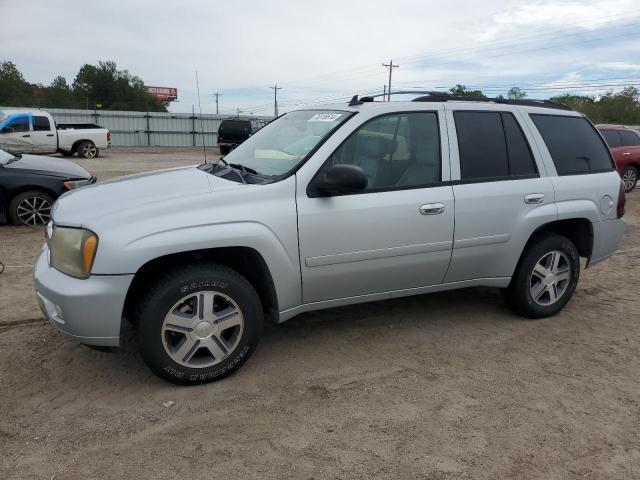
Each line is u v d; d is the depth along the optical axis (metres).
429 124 4.14
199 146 39.28
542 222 4.46
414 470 2.75
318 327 4.51
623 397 3.50
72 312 3.18
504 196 4.28
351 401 3.38
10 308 4.85
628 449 2.97
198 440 2.96
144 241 3.18
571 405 3.39
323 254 3.69
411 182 3.99
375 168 3.89
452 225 4.09
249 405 3.32
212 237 3.31
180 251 3.25
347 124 3.84
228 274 3.46
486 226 4.23
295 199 3.59
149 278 3.48
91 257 3.17
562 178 4.62
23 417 3.16
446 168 4.11
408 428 3.10
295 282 3.67
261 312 3.63
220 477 2.67
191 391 3.47
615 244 5.06
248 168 3.96
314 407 3.31
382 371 3.78
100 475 2.67
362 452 2.88
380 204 3.81
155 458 2.81
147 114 37.56
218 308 3.52
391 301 5.13
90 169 18.52
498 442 2.99
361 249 3.80
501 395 3.49
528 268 4.55
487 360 3.98
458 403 3.38
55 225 3.44
